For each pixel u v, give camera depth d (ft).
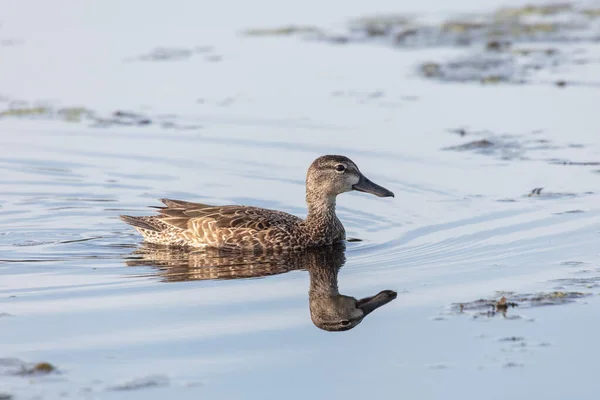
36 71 86.07
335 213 55.11
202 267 47.52
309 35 100.32
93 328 38.70
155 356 36.06
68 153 67.87
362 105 76.38
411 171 62.34
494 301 40.88
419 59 90.38
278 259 49.16
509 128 69.56
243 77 84.94
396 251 49.52
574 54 91.04
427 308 40.65
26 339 37.50
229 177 63.05
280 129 71.51
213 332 38.42
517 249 48.03
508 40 97.45
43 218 56.08
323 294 42.96
